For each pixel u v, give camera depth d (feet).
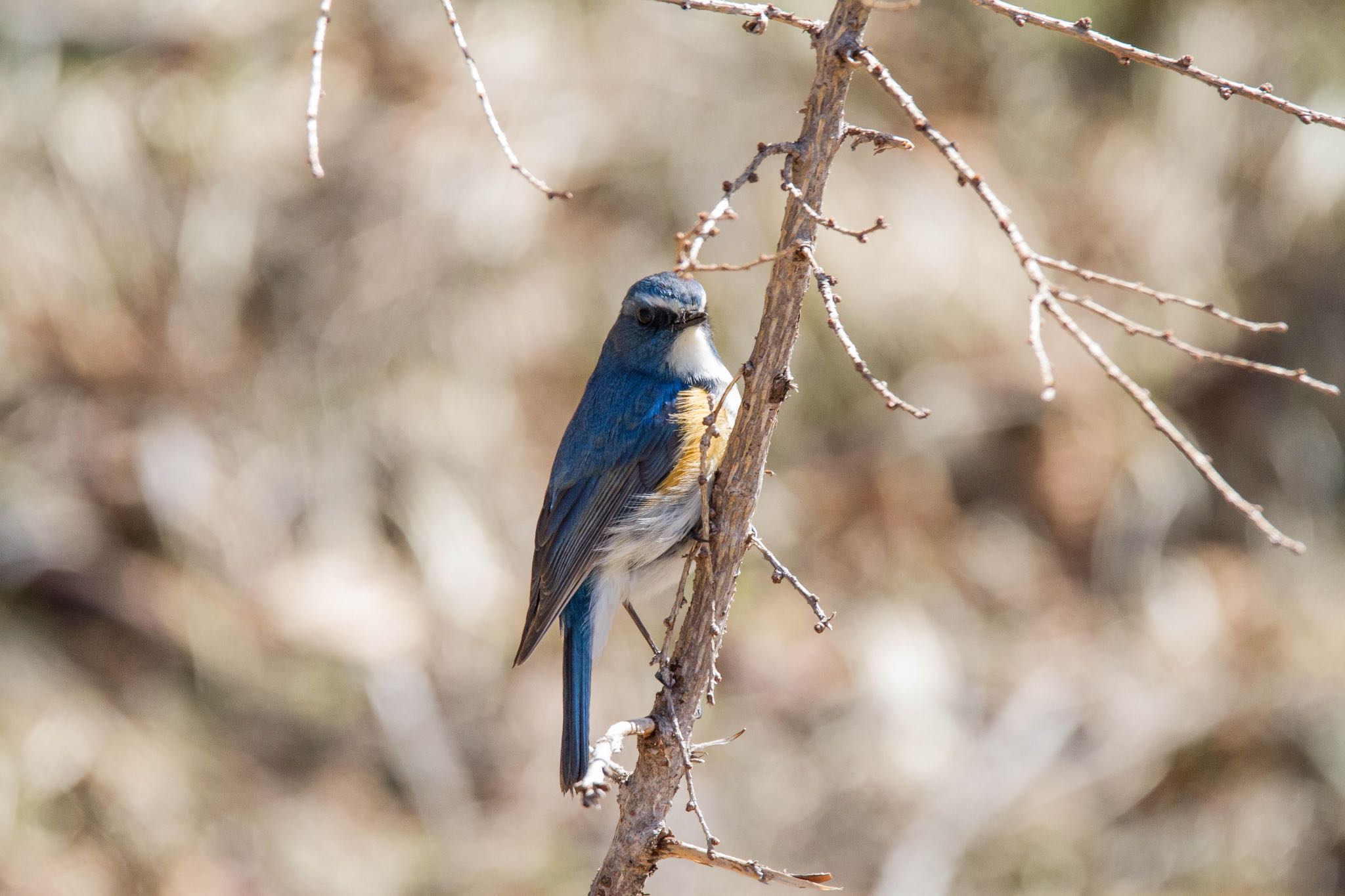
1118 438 45.42
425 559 41.37
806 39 46.09
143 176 43.27
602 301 43.47
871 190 45.42
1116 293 46.50
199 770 36.78
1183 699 40.37
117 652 38.47
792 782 38.52
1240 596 43.19
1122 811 37.86
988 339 45.14
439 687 39.60
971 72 48.75
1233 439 45.57
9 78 43.47
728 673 40.91
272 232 43.62
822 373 44.55
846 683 40.96
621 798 17.07
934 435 44.73
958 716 40.55
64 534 39.81
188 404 42.06
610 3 47.01
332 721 38.70
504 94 45.42
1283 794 37.81
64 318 41.98
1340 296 46.21
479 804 37.76
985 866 36.63
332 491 41.91
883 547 43.75
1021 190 47.01
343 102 45.37
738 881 35.91
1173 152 47.93
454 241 43.75
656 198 44.14
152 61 44.62
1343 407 45.44
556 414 43.55
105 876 34.45
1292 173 47.11
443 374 43.19
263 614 39.99
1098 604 43.57
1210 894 36.04
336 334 43.14
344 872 35.76
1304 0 48.44
